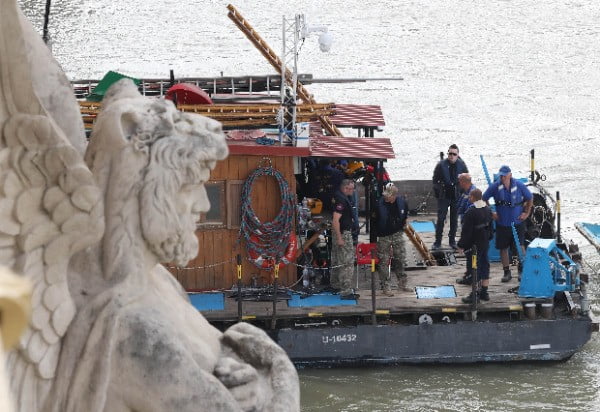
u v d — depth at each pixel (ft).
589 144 259.39
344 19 447.83
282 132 139.54
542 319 138.41
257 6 469.16
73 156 22.90
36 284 23.39
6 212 22.31
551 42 397.19
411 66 362.74
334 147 144.87
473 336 138.00
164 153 26.27
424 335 137.69
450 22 437.99
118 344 25.44
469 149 259.19
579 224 177.06
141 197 26.13
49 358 24.34
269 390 28.94
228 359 28.78
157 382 25.55
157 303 26.76
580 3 461.37
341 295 139.23
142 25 412.36
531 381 135.85
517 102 306.55
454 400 131.85
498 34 415.85
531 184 164.96
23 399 23.65
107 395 25.64
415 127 280.51
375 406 130.41
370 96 318.45
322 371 137.39
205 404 25.94
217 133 27.25
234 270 139.54
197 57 374.22
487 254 138.82
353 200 150.00
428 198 180.65
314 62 371.15
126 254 26.02
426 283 144.66
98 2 439.22
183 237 26.81
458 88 326.85
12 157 22.22
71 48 378.12
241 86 181.27
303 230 143.02
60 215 23.16
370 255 141.38
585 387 134.41
